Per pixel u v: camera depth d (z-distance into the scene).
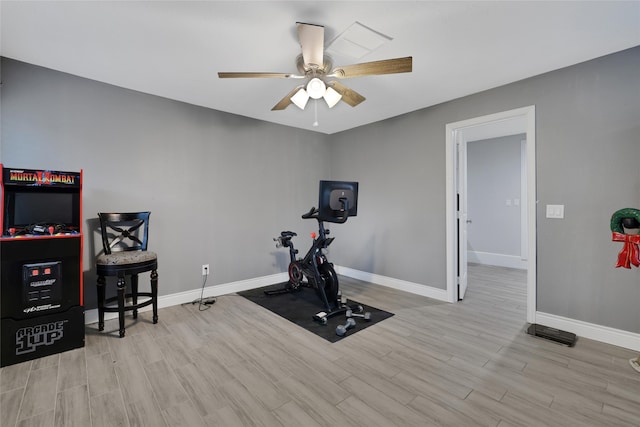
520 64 2.43
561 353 2.15
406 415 1.54
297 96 2.33
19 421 1.49
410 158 3.67
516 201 5.04
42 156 2.48
